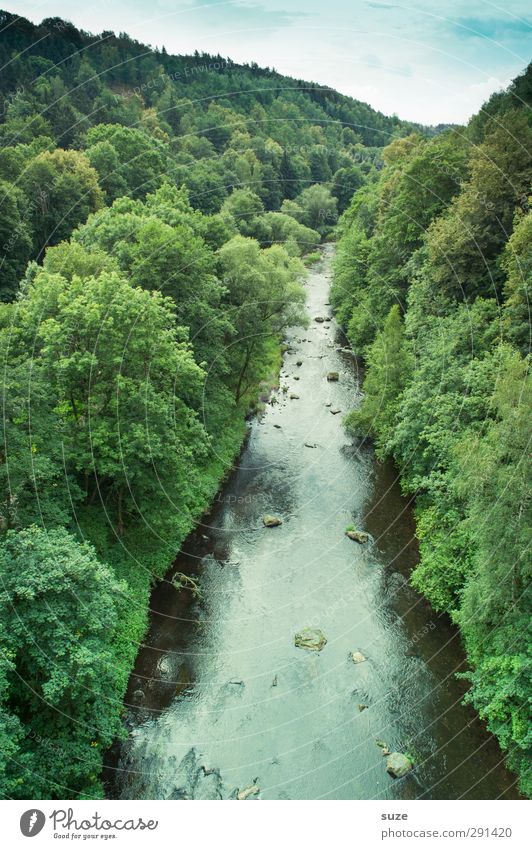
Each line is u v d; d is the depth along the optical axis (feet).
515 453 75.56
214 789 71.56
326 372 194.59
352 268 224.33
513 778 73.00
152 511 103.45
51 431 86.33
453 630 95.91
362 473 141.28
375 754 77.00
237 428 156.46
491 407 86.43
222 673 88.89
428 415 116.67
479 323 114.42
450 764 75.41
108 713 75.61
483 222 129.08
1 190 171.12
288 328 226.99
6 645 62.49
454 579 96.02
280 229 299.38
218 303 147.95
